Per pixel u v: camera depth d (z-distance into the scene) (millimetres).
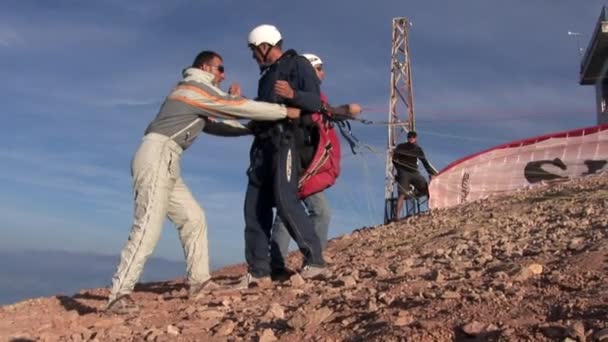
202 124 5973
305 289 5926
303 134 6270
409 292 5008
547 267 5086
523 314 3961
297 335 4434
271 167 6312
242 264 9000
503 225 8250
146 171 5719
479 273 5371
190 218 6137
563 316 3822
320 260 6363
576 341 3406
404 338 3873
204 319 5246
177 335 4875
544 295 4297
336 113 6562
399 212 13211
